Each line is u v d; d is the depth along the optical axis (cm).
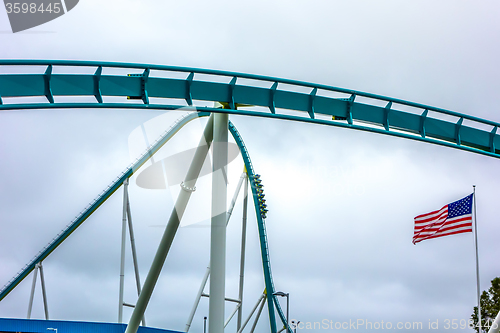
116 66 2012
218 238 2234
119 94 2053
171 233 2478
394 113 2572
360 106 2495
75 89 1973
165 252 2552
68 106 1927
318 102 2400
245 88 2277
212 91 2236
